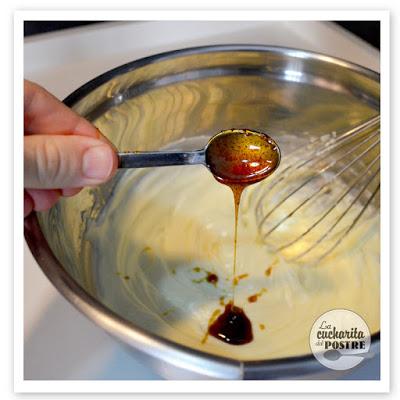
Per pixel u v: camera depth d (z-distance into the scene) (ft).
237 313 0.85
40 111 0.73
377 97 0.91
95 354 0.72
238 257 0.95
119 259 0.93
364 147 0.98
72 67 1.17
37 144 0.65
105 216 0.98
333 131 1.01
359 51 1.25
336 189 1.05
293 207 1.05
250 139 0.76
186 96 0.98
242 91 1.00
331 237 0.99
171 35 1.28
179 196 1.06
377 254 0.95
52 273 0.59
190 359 0.51
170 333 0.81
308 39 1.29
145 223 1.00
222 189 1.07
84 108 0.86
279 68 0.97
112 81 0.89
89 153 0.65
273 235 0.99
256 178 0.74
